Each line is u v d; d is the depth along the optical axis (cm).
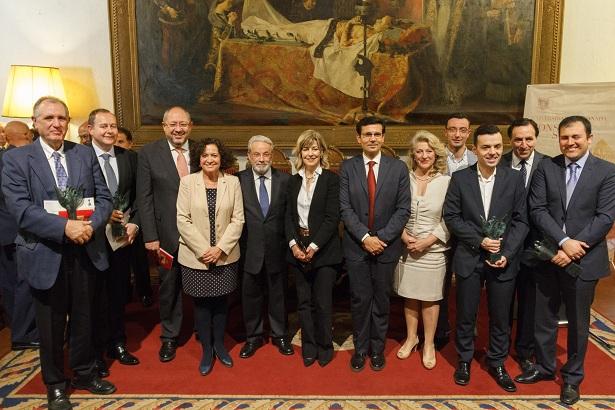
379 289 283
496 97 482
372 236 277
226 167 295
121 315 303
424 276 283
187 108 498
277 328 314
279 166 489
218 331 298
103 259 257
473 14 471
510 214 261
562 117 442
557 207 248
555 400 253
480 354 307
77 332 257
